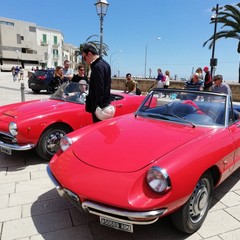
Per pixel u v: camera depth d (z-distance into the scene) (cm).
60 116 456
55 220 294
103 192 232
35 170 425
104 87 402
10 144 434
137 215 221
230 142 310
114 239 267
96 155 271
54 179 275
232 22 2098
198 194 270
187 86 825
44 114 444
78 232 276
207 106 352
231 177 416
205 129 321
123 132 312
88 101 418
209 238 270
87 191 237
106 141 294
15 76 2683
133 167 246
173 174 231
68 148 302
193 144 273
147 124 338
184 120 340
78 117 478
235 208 326
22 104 518
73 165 267
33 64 7325
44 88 1511
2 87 1848
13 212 307
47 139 453
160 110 374
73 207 319
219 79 684
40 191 357
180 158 246
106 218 238
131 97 585
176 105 366
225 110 341
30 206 320
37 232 274
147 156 256
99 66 394
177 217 257
